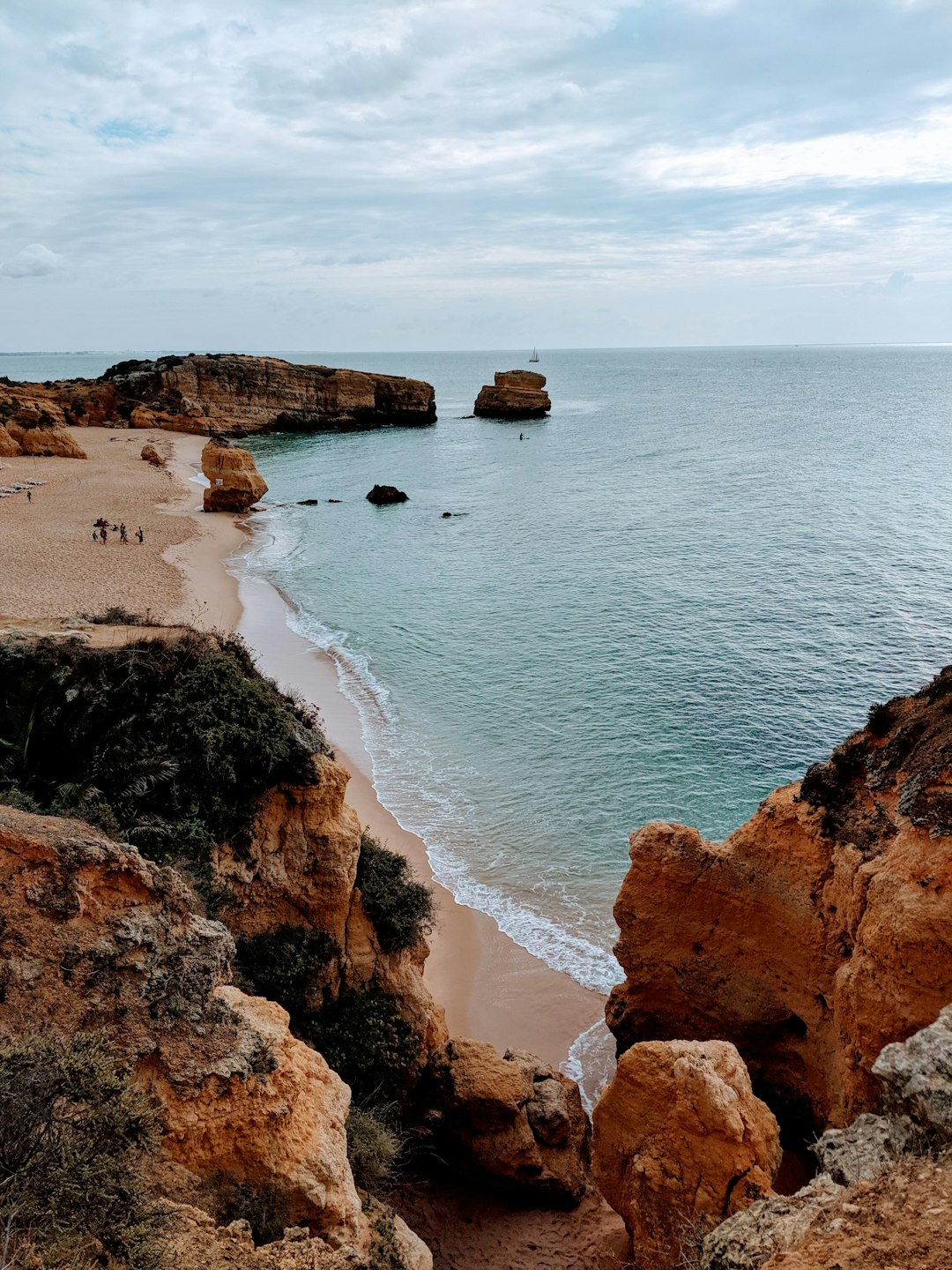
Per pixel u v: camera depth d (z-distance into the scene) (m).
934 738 12.52
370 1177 11.80
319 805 15.36
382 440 126.25
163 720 15.17
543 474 97.12
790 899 13.99
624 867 24.45
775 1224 7.70
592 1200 14.95
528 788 28.55
